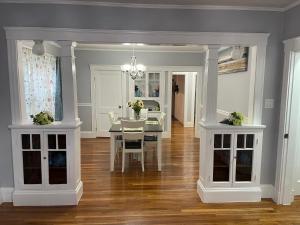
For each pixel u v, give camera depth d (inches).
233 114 132.8
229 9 122.2
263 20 124.3
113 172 173.0
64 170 127.0
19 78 121.2
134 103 195.6
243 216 117.6
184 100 364.8
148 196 136.9
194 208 124.6
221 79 215.0
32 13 116.3
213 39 122.8
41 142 122.3
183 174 170.6
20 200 125.0
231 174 130.3
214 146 128.7
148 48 267.3
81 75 271.7
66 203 126.3
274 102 130.6
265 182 136.3
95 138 277.6
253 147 129.8
